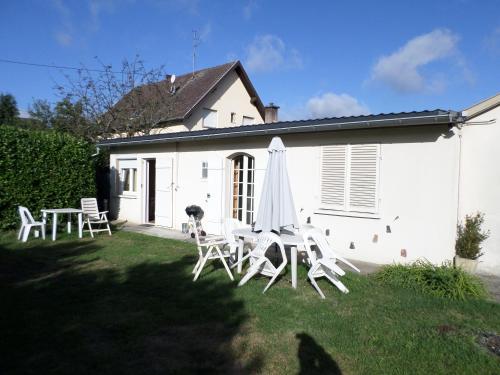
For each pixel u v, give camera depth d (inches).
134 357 145.3
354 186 307.1
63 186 451.5
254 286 230.2
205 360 143.9
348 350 151.2
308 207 335.6
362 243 303.0
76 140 470.9
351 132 307.4
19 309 190.1
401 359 144.7
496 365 140.7
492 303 203.2
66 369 136.3
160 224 479.5
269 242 231.0
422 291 220.2
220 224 407.5
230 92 816.9
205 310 191.0
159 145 480.4
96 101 795.4
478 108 269.7
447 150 263.4
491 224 273.4
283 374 135.3
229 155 400.8
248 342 158.2
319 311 191.5
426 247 273.0
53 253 315.6
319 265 225.3
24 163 418.0
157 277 247.1
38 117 1086.4
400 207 284.4
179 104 755.4
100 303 199.8
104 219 428.1
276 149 251.3
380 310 193.3
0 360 141.0
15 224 414.3
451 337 162.1
